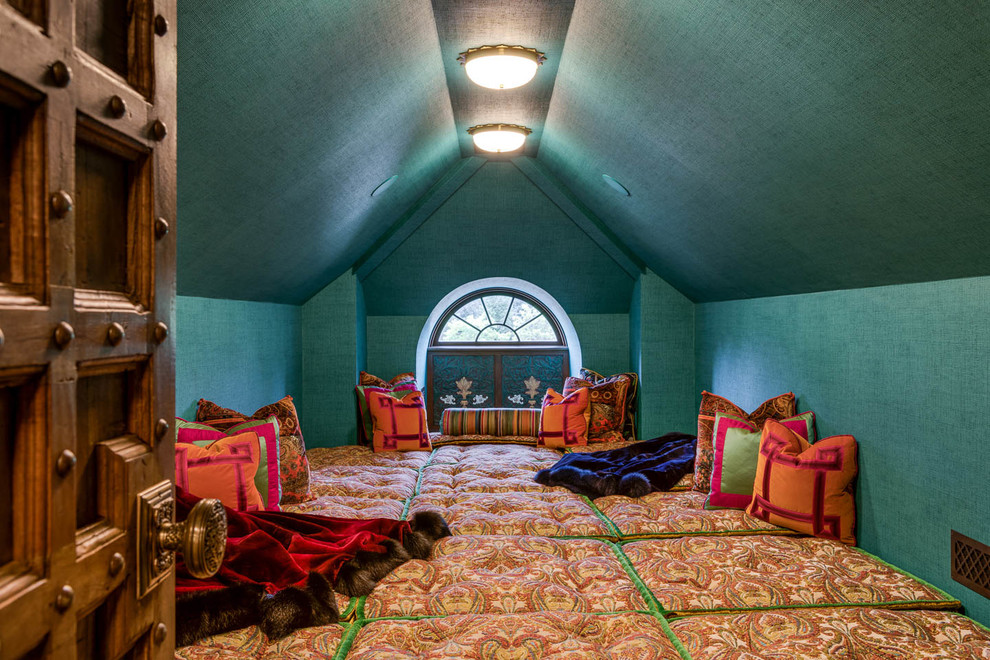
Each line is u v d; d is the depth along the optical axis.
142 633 0.81
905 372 2.33
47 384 0.62
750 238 2.93
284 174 2.47
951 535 2.09
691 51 1.91
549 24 2.29
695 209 3.06
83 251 0.71
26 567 0.61
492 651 1.69
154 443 0.84
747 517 2.77
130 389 0.82
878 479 2.49
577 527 2.72
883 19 1.35
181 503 2.23
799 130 1.91
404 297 5.18
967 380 2.02
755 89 1.87
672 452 3.71
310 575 2.02
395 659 1.64
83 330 0.67
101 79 0.71
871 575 2.21
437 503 3.09
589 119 2.96
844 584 2.13
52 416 0.62
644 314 4.84
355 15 1.86
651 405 4.85
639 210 3.65
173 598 0.90
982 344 1.96
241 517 2.27
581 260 5.00
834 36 1.48
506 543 2.46
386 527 2.46
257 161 2.23
